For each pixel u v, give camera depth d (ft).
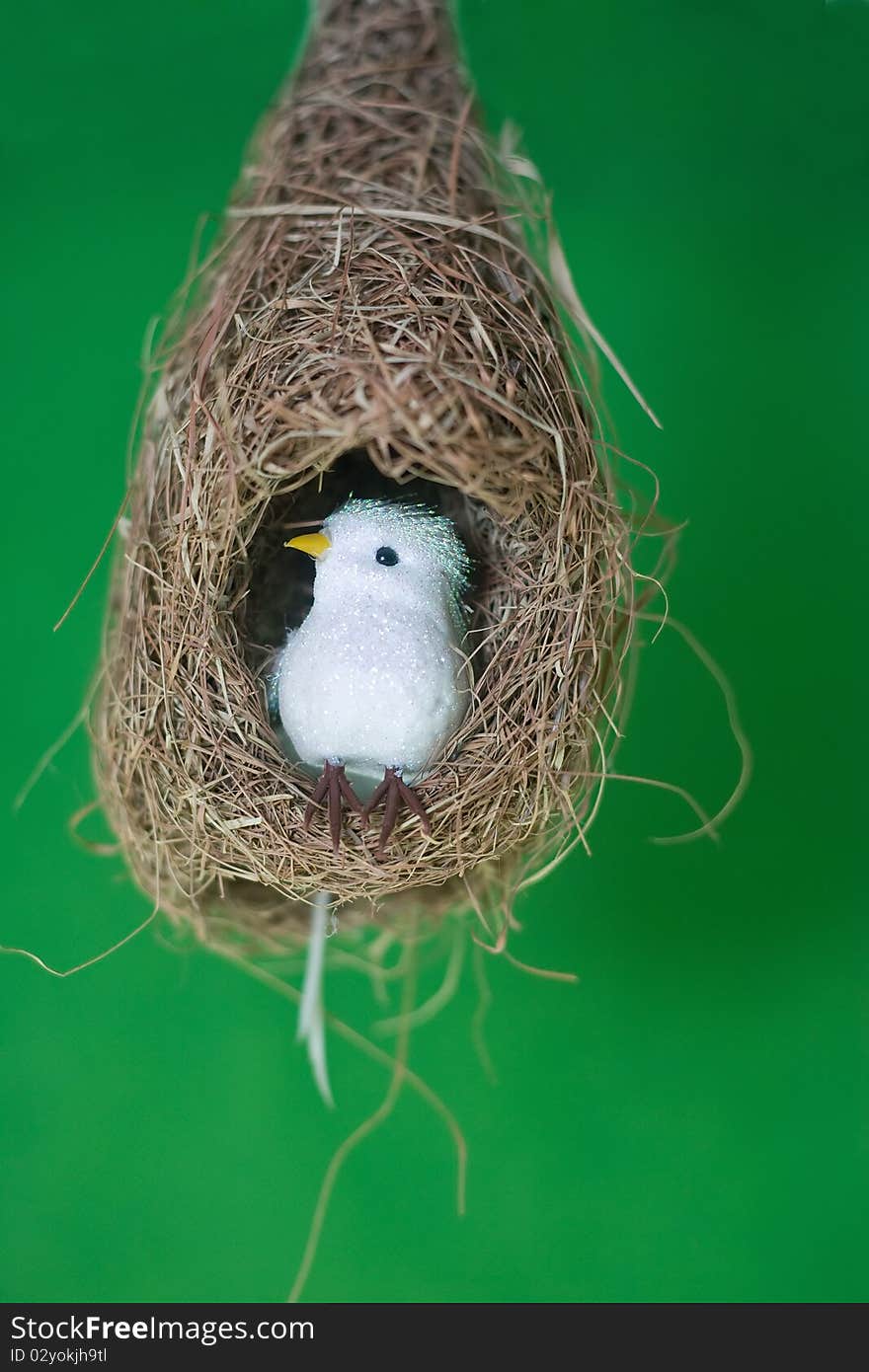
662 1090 3.29
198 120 3.26
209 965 3.29
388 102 2.93
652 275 3.27
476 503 3.01
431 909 3.07
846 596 3.28
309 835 2.94
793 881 3.29
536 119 3.24
